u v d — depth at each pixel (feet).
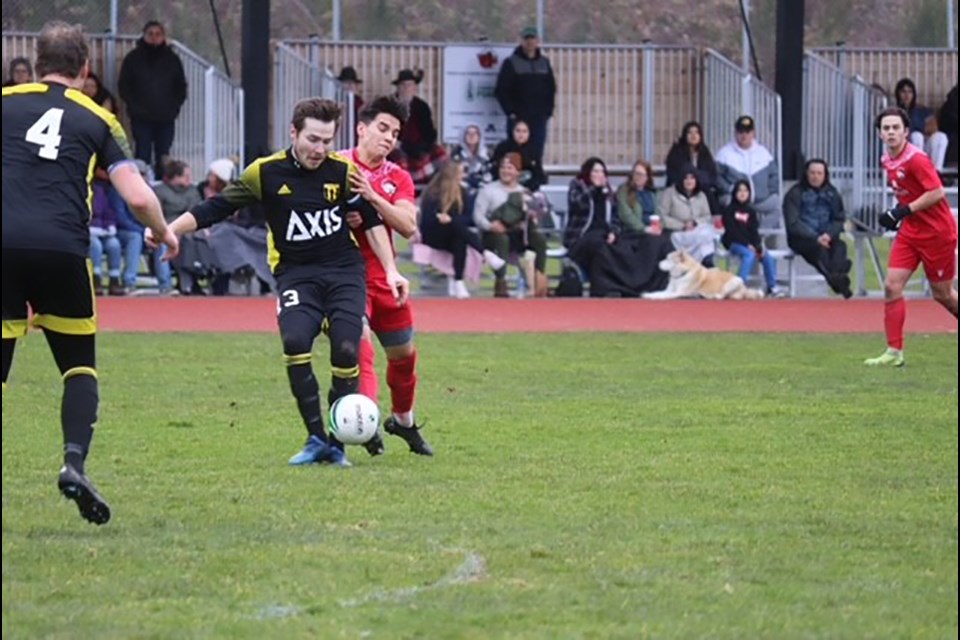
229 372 157.38
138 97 254.88
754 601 68.80
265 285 242.17
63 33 80.94
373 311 105.60
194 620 65.00
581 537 81.20
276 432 118.52
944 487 96.89
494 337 196.34
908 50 303.89
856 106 269.85
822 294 264.93
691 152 259.80
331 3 301.84
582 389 147.54
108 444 112.06
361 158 105.09
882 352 184.14
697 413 131.23
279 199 99.60
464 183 251.19
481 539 80.38
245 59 259.60
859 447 113.19
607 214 248.73
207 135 261.24
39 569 73.15
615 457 107.86
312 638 62.59
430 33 302.25
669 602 68.44
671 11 312.91
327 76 266.98
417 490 94.27
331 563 74.84
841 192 277.85
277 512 87.10
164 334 193.47
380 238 103.24
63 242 78.28
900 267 168.76
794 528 84.23
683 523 85.15
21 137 78.69
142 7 307.78
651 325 212.84
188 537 80.33
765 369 165.78
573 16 307.17
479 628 64.23
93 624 64.39
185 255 236.22
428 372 159.74
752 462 106.11
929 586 71.87
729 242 254.06
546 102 272.92
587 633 63.57
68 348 81.25
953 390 148.46
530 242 247.70
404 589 70.23
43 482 96.17
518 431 120.26
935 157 284.20
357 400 101.71
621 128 294.66
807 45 329.72
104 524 82.84
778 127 273.75
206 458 106.22
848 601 69.10
